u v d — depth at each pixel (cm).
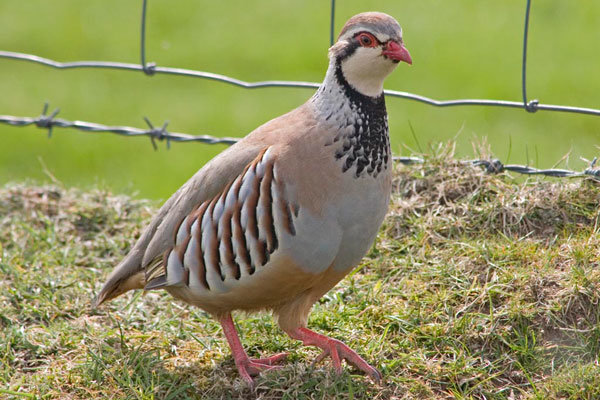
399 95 1080
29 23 2488
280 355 882
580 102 1917
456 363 842
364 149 817
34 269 1053
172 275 855
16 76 2219
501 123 1889
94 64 1177
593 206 1006
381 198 831
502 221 1013
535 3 2464
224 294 843
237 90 2116
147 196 1711
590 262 906
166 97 2102
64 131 2003
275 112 2006
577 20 2338
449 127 1880
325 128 816
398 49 814
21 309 983
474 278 930
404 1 2552
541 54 2147
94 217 1171
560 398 797
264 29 2383
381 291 959
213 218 827
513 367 845
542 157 1728
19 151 1920
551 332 865
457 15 2422
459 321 880
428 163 1109
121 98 2100
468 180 1073
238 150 843
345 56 820
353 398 816
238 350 865
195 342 923
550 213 1007
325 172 807
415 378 835
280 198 806
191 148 1923
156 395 843
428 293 934
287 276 822
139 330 953
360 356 862
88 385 859
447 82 2044
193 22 2447
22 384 863
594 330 850
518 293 893
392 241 1028
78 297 1006
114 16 2522
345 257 836
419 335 885
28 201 1203
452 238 1015
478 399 815
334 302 965
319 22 2408
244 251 819
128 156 1902
